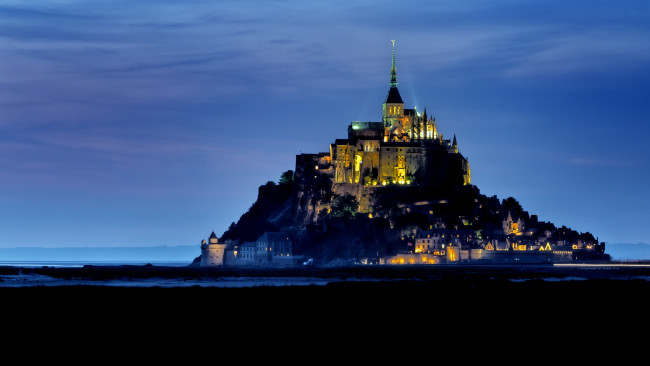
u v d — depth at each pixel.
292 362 96.62
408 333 115.44
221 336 112.12
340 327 120.19
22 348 103.12
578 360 98.12
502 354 101.38
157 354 100.38
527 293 167.50
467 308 141.38
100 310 134.88
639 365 96.31
